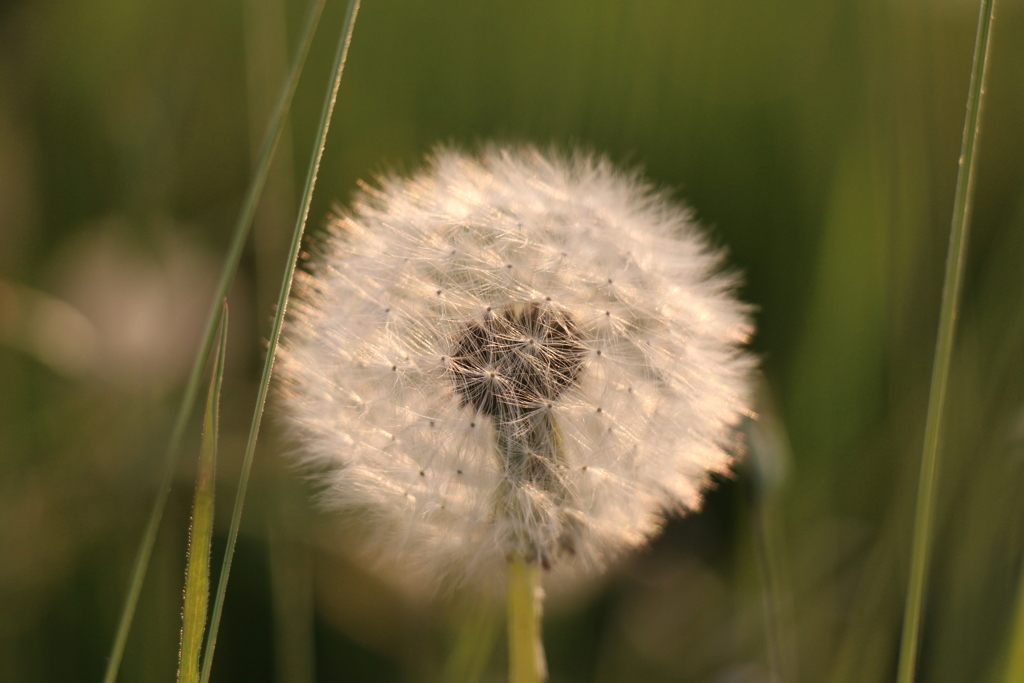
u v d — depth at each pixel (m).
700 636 0.34
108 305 0.36
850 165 0.35
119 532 0.34
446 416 0.29
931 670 0.31
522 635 0.29
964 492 0.32
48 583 0.34
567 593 0.34
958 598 0.31
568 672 0.34
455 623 0.33
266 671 0.34
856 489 0.34
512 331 0.30
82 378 0.35
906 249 0.34
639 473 0.29
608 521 0.30
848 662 0.32
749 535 0.33
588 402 0.30
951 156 0.36
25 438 0.35
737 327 0.30
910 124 0.35
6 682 0.33
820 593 0.33
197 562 0.28
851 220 0.35
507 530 0.29
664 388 0.30
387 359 0.30
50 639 0.33
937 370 0.28
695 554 0.34
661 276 0.30
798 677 0.32
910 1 0.35
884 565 0.32
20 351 0.36
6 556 0.34
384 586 0.34
